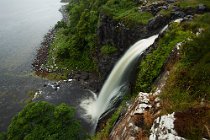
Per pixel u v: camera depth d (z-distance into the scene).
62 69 55.34
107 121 26.59
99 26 45.31
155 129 13.97
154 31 35.22
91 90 46.47
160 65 23.67
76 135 26.08
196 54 18.20
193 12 33.97
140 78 24.88
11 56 64.94
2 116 42.06
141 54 29.77
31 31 82.56
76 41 57.59
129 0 46.28
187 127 13.15
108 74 40.62
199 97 15.95
